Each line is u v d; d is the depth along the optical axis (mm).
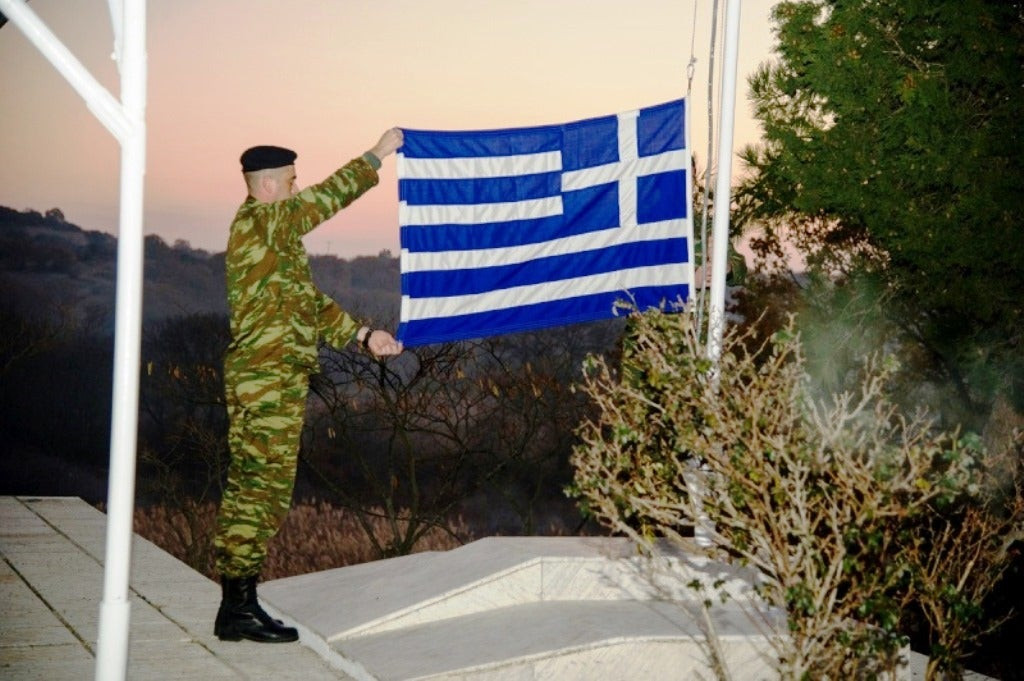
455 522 20266
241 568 5680
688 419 4461
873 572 4363
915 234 10531
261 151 5633
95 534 8336
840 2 11469
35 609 6262
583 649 5043
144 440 20812
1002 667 9750
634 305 5508
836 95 11164
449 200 6488
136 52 3875
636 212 6645
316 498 20578
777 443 4184
